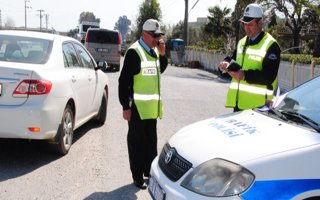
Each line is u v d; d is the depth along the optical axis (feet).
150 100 16.97
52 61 20.03
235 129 12.01
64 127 20.40
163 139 24.93
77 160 20.08
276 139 10.81
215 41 117.19
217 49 111.65
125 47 164.66
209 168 10.44
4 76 17.87
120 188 16.96
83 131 26.03
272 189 9.69
